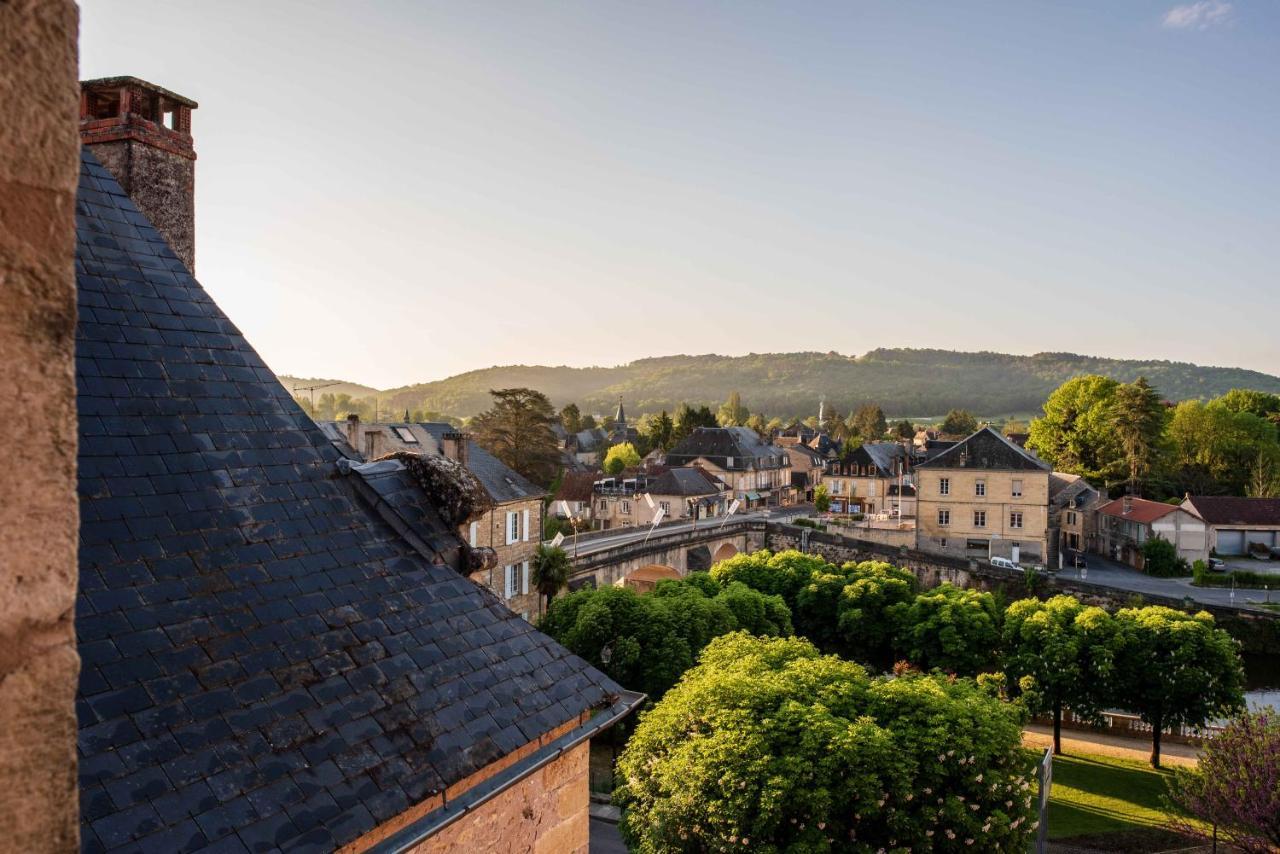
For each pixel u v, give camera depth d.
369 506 8.59
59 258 2.40
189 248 12.50
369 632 7.39
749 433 126.94
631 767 22.36
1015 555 75.44
